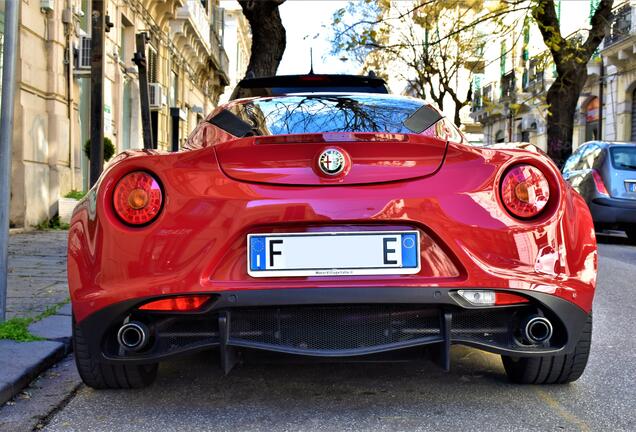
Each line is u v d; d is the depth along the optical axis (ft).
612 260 28.94
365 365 11.92
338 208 8.66
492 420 9.15
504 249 8.75
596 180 36.42
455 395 10.22
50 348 12.17
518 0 38.68
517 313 9.01
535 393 10.33
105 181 8.99
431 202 8.73
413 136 8.86
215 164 8.91
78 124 42.42
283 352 8.64
